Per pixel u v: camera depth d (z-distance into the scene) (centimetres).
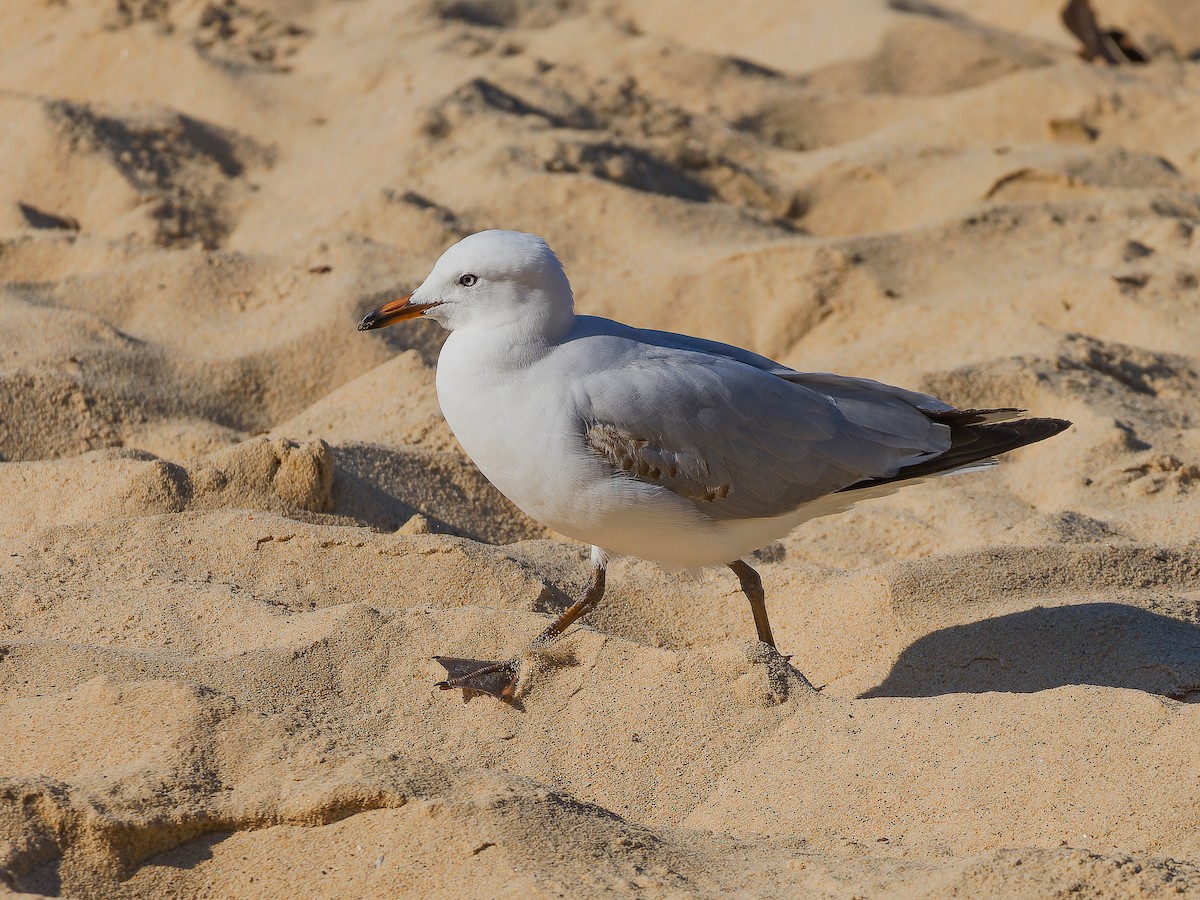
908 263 1623
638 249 1662
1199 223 1748
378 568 976
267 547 984
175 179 1794
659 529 880
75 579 944
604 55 2311
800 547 1127
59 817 663
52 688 794
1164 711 745
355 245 1572
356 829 675
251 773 712
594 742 796
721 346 945
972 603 974
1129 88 2166
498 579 971
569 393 850
